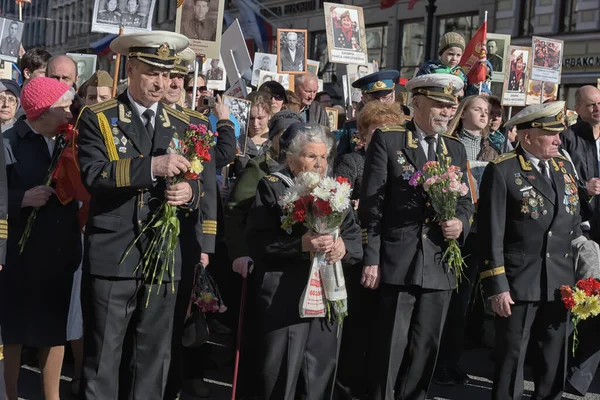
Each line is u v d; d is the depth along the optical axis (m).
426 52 20.23
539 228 5.06
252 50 25.83
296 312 4.30
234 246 4.90
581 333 5.99
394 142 4.98
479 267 5.11
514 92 8.84
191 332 4.88
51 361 4.94
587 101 6.88
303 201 4.17
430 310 4.93
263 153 5.12
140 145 4.30
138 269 4.23
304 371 4.38
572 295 4.93
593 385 6.48
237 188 4.97
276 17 26.70
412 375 4.99
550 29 19.98
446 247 4.92
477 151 6.70
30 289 4.78
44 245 4.79
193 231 4.48
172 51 4.30
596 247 5.42
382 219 4.97
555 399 5.21
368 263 4.89
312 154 4.32
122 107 4.32
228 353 6.88
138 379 4.37
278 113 5.12
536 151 5.12
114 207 4.22
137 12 6.53
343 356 5.45
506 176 5.07
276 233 4.36
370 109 5.44
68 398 5.56
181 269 4.39
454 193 4.72
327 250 4.21
